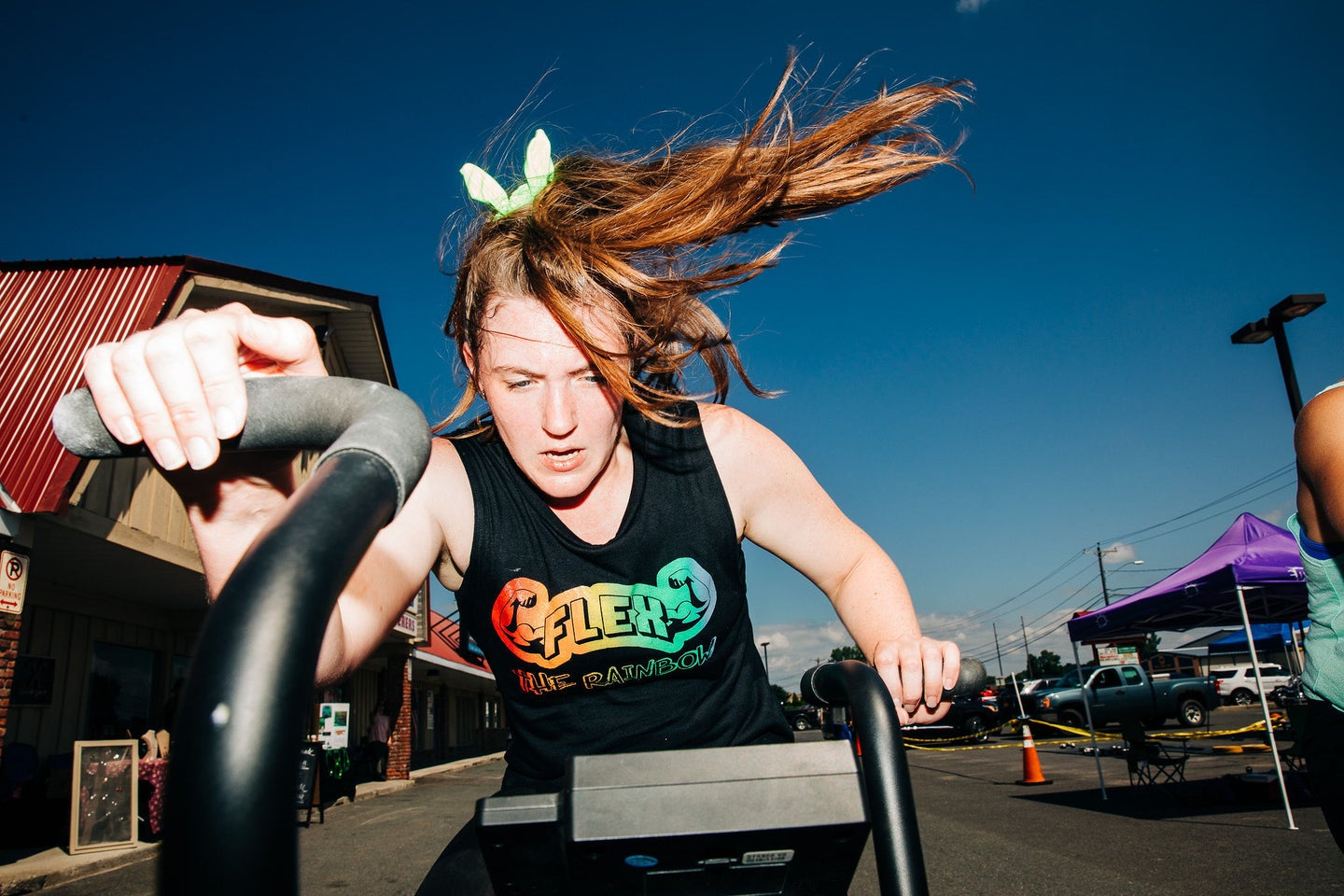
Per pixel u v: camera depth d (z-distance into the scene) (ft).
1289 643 56.18
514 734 4.67
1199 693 67.87
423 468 1.83
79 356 27.09
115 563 30.76
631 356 4.00
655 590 4.41
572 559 4.38
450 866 3.49
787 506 4.74
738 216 4.36
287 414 2.14
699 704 4.54
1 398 25.77
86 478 24.41
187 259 30.40
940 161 4.68
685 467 4.55
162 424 2.15
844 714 3.97
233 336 2.24
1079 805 29.32
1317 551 5.46
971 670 3.45
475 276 4.19
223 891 1.11
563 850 2.56
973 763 48.65
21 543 23.63
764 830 2.51
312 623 1.31
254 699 1.19
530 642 4.40
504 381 3.92
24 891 20.49
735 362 5.10
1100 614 32.40
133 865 23.82
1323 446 5.08
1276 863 18.42
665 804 2.51
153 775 28.53
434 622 87.56
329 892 19.01
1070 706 66.74
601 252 3.98
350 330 45.80
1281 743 48.73
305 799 32.30
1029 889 16.81
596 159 4.74
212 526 2.66
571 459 4.00
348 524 1.50
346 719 42.63
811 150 4.46
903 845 2.63
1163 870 18.26
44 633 33.91
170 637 41.88
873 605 4.56
